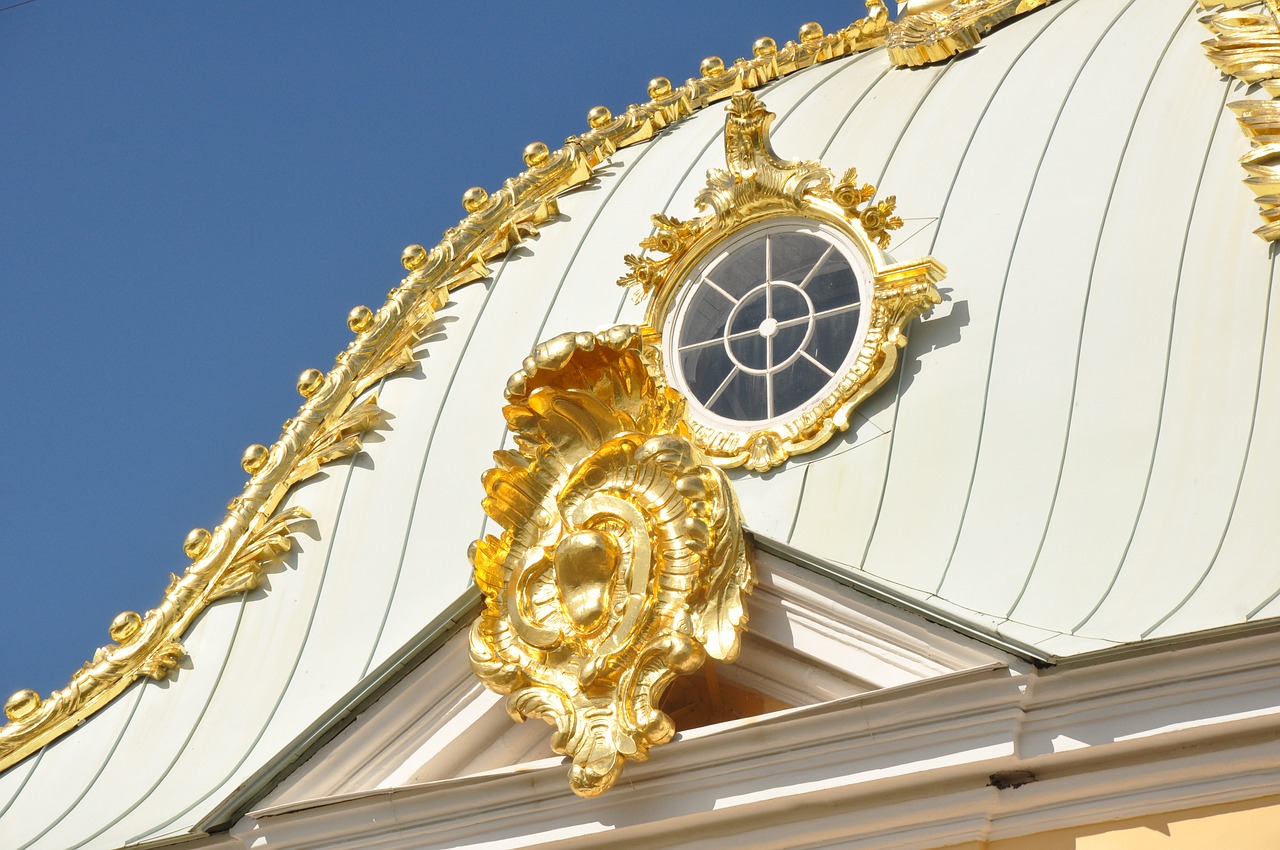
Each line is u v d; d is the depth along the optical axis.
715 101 21.22
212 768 17.17
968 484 15.58
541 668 15.15
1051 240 16.83
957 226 17.41
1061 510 15.09
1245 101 16.80
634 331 15.51
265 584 18.48
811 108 19.95
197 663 18.28
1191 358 15.52
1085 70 18.38
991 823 13.89
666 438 15.20
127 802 17.31
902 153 18.52
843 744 13.95
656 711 14.50
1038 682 13.55
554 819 14.90
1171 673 13.27
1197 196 16.55
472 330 19.61
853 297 17.09
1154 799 13.49
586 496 15.48
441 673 15.62
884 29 20.95
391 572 17.75
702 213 18.62
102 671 18.62
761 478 16.53
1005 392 15.98
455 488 18.09
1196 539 14.47
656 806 14.58
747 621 14.69
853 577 14.41
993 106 18.48
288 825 15.52
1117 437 15.31
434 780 15.65
